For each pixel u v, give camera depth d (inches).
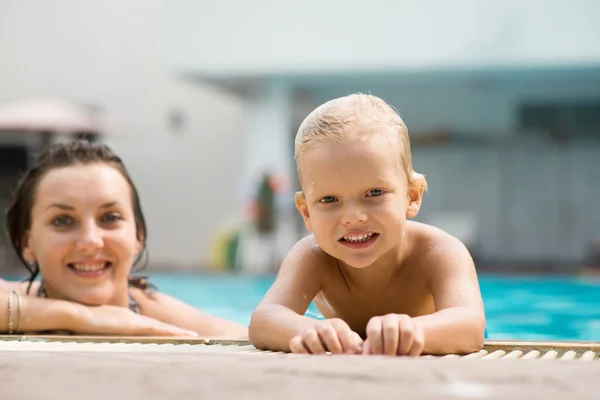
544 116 678.5
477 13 557.3
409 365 57.4
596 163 677.3
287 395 45.6
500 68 558.9
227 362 59.6
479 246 674.2
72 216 126.4
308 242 102.8
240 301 329.7
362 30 571.5
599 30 541.0
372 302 103.3
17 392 47.0
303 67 579.8
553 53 547.5
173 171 751.1
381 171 87.7
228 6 587.2
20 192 131.6
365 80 608.4
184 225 749.3
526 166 690.2
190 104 749.3
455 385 48.7
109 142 751.7
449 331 80.2
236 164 742.5
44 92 759.7
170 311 147.6
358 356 66.5
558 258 682.8
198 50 590.9
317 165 88.6
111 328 121.1
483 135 687.1
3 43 764.6
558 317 263.6
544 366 58.1
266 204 578.2
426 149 700.7
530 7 550.3
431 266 97.3
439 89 665.0
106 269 129.2
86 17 756.6
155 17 749.9
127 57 753.6
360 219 87.0
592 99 669.9
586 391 47.1
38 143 599.5
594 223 679.1
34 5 762.8
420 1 563.8
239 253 586.6
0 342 98.6
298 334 81.7
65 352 70.8
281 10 581.6
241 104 741.3
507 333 225.9
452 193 700.7
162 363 59.4
